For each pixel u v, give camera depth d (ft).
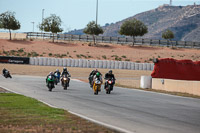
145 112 152.87
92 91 269.03
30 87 283.38
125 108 165.17
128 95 245.04
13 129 102.99
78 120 120.37
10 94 208.13
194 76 317.83
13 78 398.21
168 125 119.34
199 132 108.68
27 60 643.45
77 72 563.07
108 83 253.03
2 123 112.27
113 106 172.04
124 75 550.36
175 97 242.99
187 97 246.88
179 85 284.82
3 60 637.30
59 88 287.07
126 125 115.55
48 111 139.33
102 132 100.27
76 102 185.16
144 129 109.09
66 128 105.70
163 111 159.43
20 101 170.91
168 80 298.35
